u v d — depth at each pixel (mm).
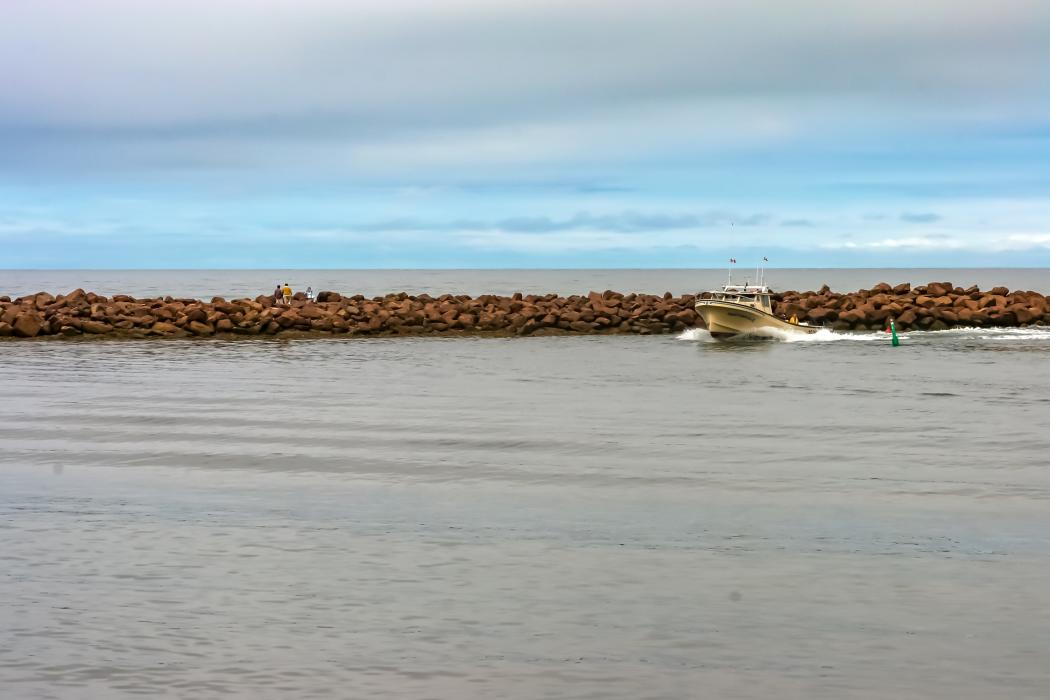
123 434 33281
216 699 14664
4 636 16547
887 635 16828
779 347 65250
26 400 40250
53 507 24062
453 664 15727
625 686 15078
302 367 52688
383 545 21234
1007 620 17422
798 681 15258
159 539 21547
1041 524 22969
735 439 33000
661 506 24438
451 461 29422
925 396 43156
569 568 19844
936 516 23609
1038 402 41281
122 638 16531
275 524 22750
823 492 25812
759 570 19797
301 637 16625
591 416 37531
